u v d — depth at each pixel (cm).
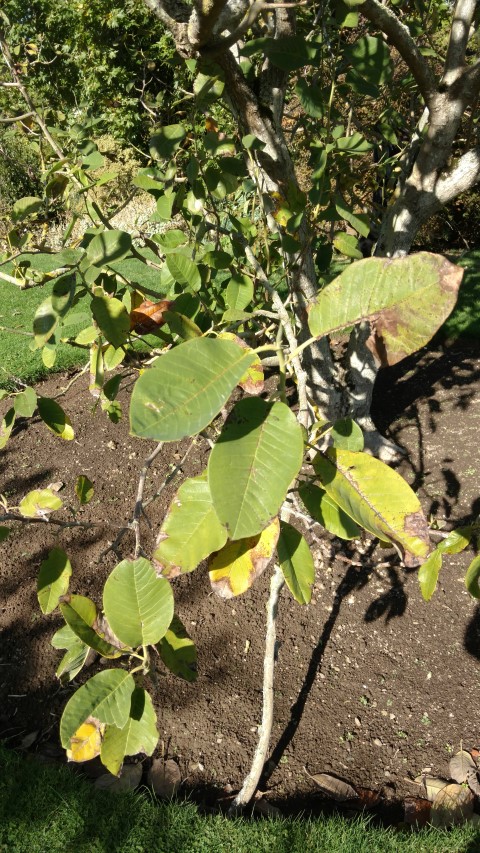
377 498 67
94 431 319
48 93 189
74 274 84
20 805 155
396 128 235
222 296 145
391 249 234
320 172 127
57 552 92
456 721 180
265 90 135
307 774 169
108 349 117
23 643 209
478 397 323
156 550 66
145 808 155
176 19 100
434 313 56
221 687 192
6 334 438
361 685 192
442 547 84
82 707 73
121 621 73
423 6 183
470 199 618
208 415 53
